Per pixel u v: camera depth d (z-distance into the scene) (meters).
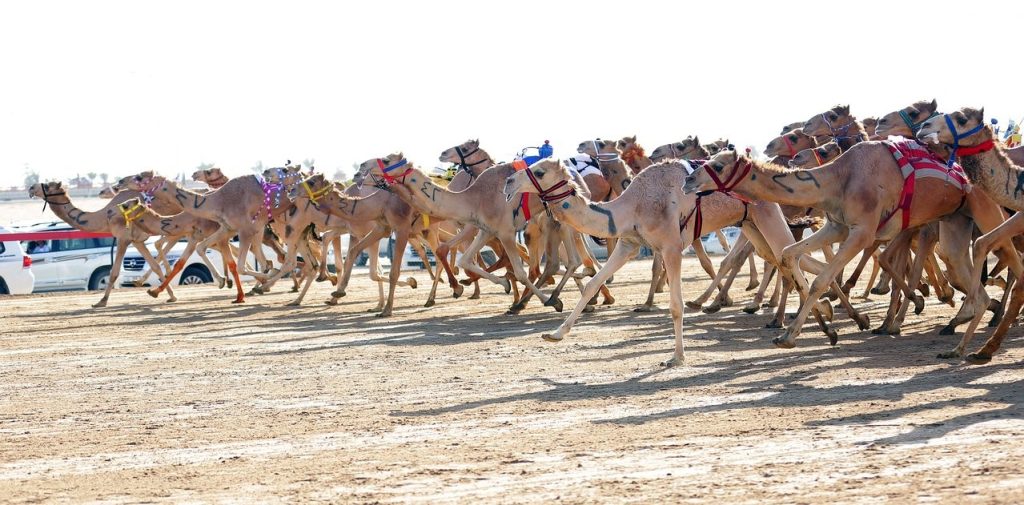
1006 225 13.97
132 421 11.95
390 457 9.77
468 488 8.62
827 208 14.91
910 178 15.02
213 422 11.73
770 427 10.31
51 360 17.30
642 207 14.23
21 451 10.64
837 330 17.39
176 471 9.59
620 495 8.24
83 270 35.88
